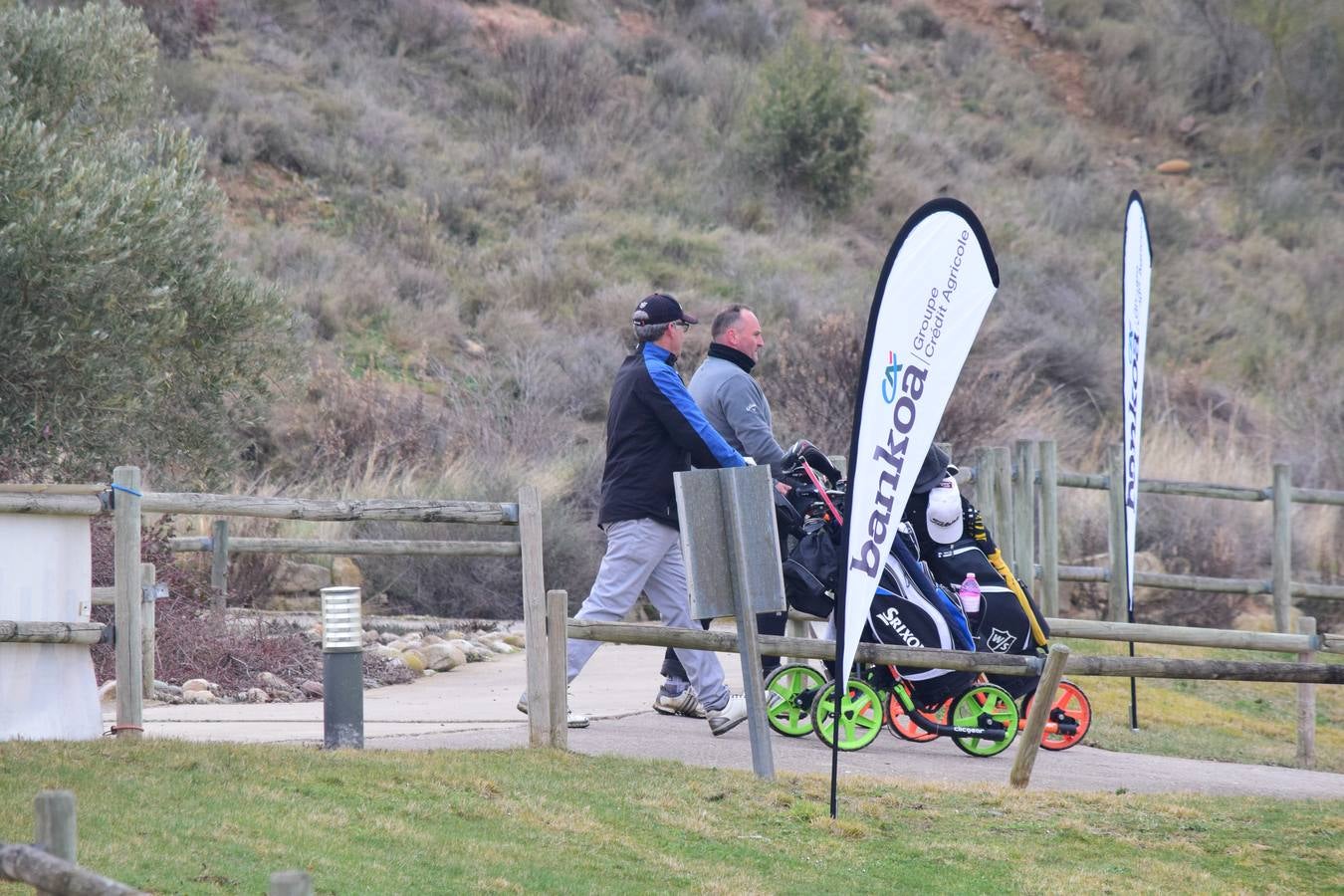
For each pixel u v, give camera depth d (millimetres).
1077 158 124625
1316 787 29625
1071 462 66625
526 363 73938
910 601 29125
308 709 32594
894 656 25797
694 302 83125
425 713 31859
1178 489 49625
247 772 21797
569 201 98312
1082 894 20344
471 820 20797
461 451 62500
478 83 111250
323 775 22047
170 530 40812
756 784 24531
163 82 91250
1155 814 25172
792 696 30609
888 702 30688
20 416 40406
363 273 80750
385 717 31094
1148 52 140625
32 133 42094
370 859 18359
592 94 111438
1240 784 29469
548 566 53094
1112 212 113562
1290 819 25344
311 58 106312
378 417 62875
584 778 23828
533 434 64562
